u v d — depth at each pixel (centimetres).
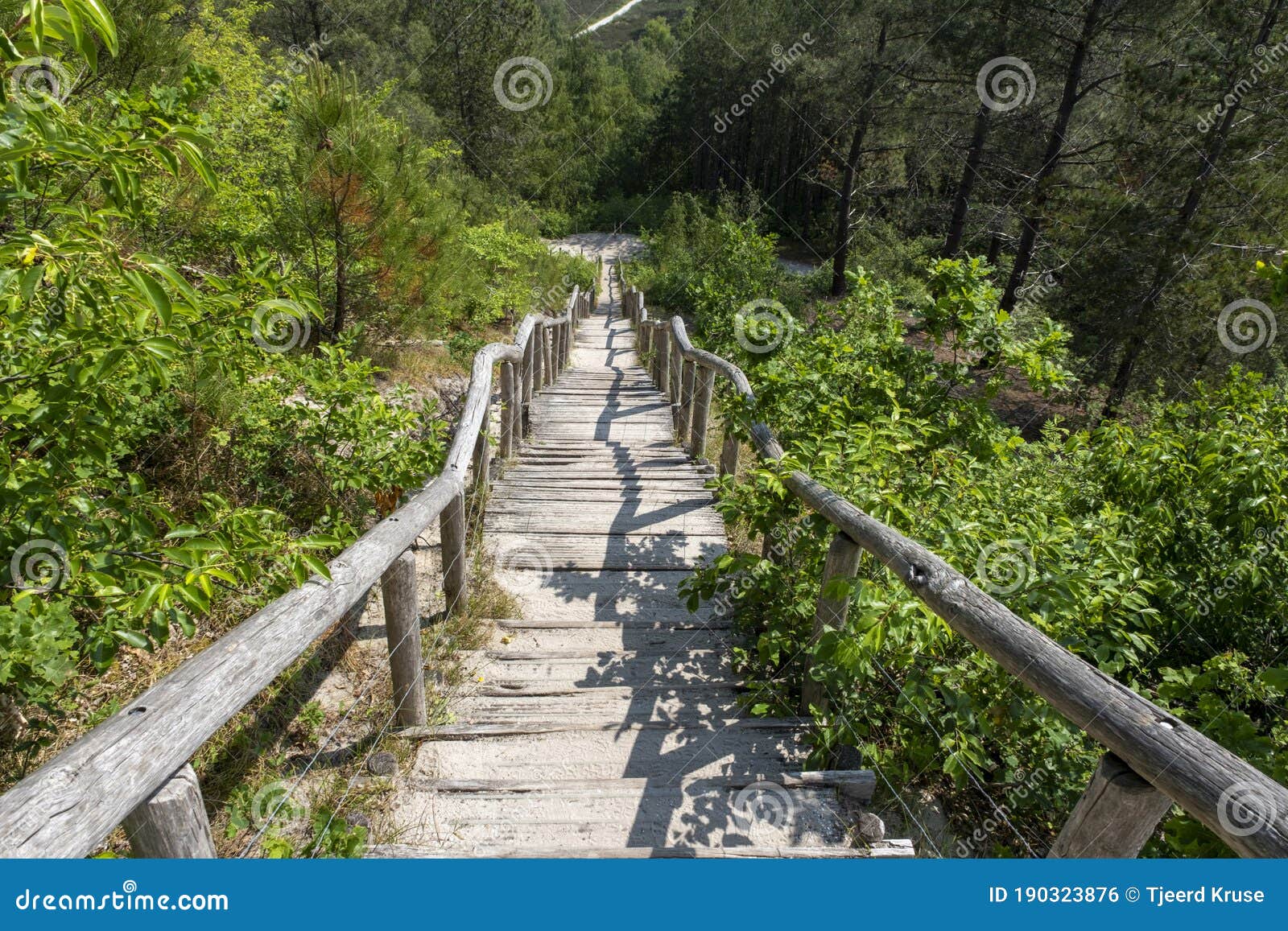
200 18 746
